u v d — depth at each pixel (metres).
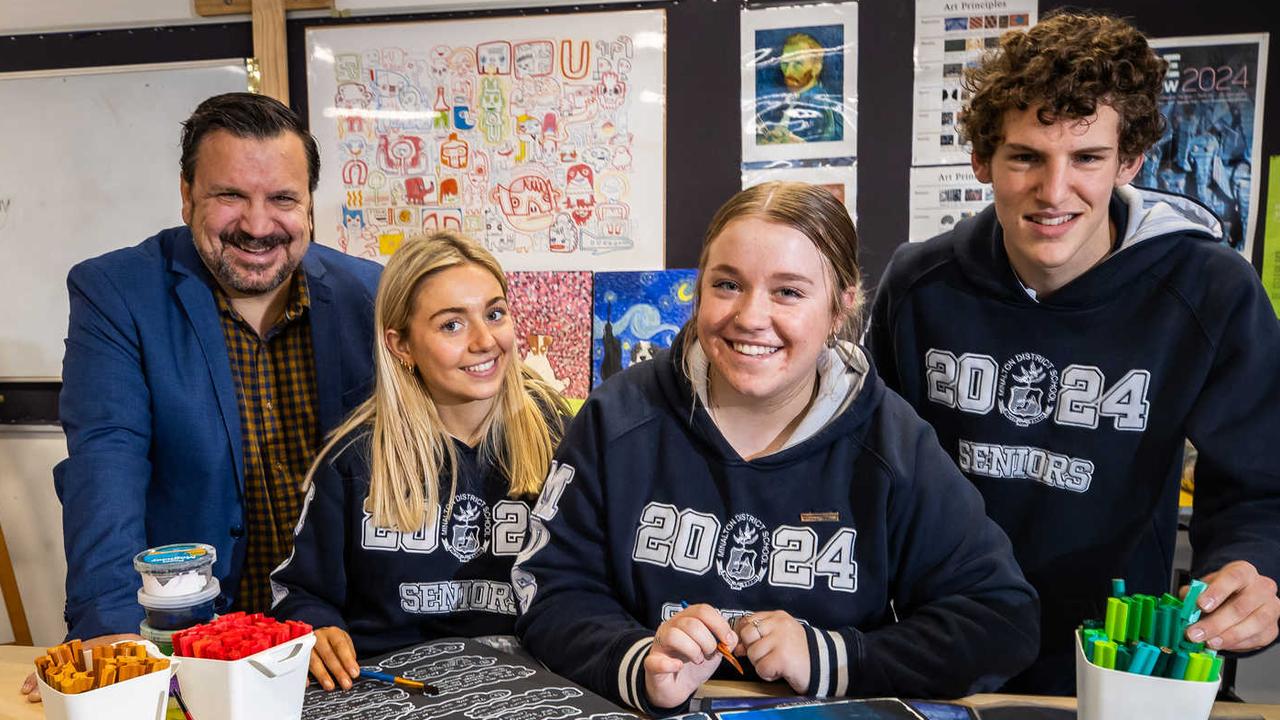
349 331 1.56
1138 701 0.73
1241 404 1.15
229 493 1.51
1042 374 1.25
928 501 1.03
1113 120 1.04
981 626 0.98
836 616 1.04
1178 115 2.04
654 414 1.10
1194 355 1.18
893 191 2.15
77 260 2.43
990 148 1.14
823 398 1.05
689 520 1.06
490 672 0.98
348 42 2.27
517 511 1.24
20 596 2.52
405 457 1.23
